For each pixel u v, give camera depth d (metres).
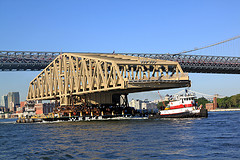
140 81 130.75
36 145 66.50
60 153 54.53
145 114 176.00
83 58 156.62
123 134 77.94
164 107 147.38
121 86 131.00
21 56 187.38
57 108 175.00
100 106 166.38
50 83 181.50
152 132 79.25
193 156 47.78
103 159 48.06
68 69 173.00
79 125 123.06
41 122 175.88
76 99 172.62
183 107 134.25
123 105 177.12
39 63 189.12
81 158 49.47
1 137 89.94
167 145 57.62
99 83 145.38
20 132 105.56
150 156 48.78
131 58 153.38
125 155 50.22
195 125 95.44
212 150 51.72
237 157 46.38
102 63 151.12
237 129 80.44
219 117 144.75
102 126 109.25
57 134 88.12
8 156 54.56
